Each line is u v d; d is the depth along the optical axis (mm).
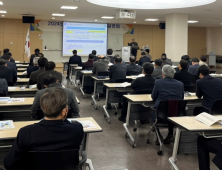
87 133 2680
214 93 3920
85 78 7859
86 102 7461
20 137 1781
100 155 3879
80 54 16484
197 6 9320
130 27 17422
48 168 1797
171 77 4062
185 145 3135
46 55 16281
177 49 11133
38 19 15539
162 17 12836
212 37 19219
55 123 1811
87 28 16406
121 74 6414
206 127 2713
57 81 3191
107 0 9688
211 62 17531
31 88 4793
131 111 4445
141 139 4570
